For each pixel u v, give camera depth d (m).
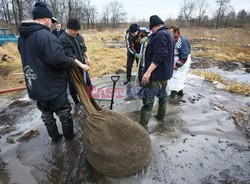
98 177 2.31
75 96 3.98
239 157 2.70
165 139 3.03
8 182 2.28
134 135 2.30
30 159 2.62
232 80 6.48
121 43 18.53
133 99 4.27
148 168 2.45
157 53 2.73
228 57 11.62
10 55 9.25
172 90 4.47
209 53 12.68
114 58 9.16
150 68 2.79
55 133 2.87
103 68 7.36
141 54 4.64
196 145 2.92
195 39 23.89
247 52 13.30
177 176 2.35
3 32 11.80
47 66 2.29
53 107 2.63
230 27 48.44
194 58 11.20
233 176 2.38
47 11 2.30
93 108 2.58
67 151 2.76
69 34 3.40
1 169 2.46
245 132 3.32
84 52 3.96
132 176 2.33
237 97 4.85
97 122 2.32
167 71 2.93
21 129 3.34
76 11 41.94
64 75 2.55
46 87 2.35
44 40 2.13
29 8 26.59
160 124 3.46
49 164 2.53
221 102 4.50
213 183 2.27
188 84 5.73
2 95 4.88
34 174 2.38
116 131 2.24
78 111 3.90
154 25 2.84
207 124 3.52
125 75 5.81
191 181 2.29
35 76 2.30
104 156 2.20
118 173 2.27
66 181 2.28
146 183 2.25
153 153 2.70
